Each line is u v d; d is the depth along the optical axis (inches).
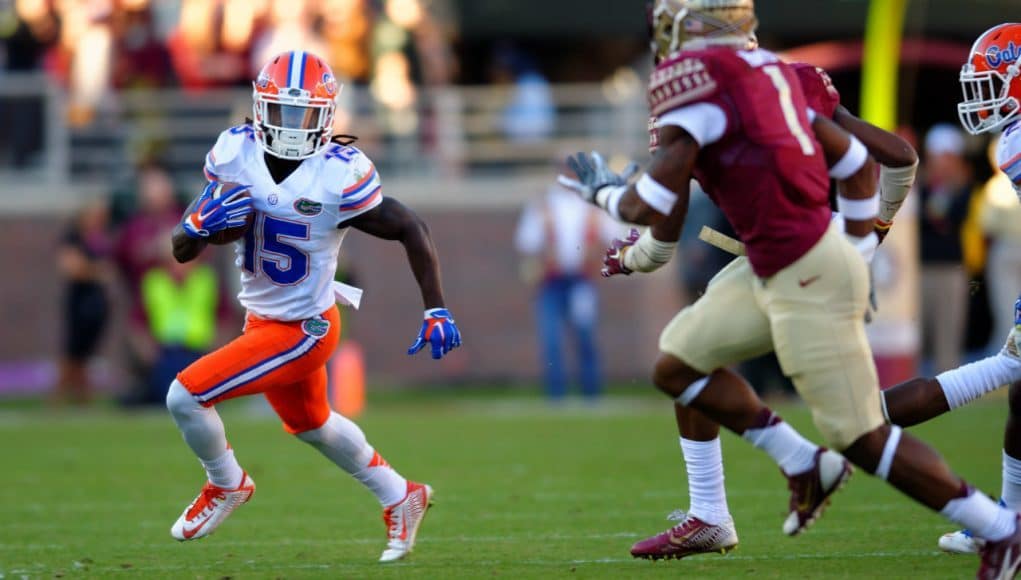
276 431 1485.0
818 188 612.7
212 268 1865.2
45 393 1994.3
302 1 2022.6
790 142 609.0
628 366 1991.9
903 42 2014.0
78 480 1148.5
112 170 2060.8
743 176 611.5
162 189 1731.1
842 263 609.9
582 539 832.3
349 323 1785.2
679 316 649.6
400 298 2014.0
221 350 731.4
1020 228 1755.7
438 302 722.2
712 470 709.3
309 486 1091.9
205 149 2054.6
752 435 644.7
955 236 1699.1
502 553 784.9
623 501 988.6
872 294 654.5
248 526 907.4
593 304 1705.2
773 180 607.5
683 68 613.9
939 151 1700.3
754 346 634.8
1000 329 1779.0
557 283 1697.8
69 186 2047.2
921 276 1701.5
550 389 1738.4
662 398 1809.8
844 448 617.3
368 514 954.1
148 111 2058.3
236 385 724.0
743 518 895.1
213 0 2041.1
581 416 1588.3
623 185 647.8
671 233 684.1
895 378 1584.6
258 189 717.3
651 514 927.0
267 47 2023.9
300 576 714.2
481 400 1827.0
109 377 1936.5
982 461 1165.1
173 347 1711.4
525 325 2027.6
